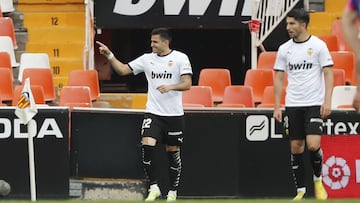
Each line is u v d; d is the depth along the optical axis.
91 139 41.38
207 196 41.75
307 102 36.72
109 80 62.91
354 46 22.16
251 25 56.12
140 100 54.62
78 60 57.03
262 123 41.78
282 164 41.91
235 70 65.06
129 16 58.06
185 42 65.56
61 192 41.09
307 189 41.88
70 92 49.25
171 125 38.62
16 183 40.81
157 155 41.19
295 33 36.72
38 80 52.09
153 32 38.56
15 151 40.75
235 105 48.16
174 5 58.06
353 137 41.72
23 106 38.84
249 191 41.91
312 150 36.72
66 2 58.56
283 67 37.34
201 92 48.25
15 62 56.19
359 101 23.17
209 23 58.06
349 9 22.16
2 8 58.72
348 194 41.66
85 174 41.44
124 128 41.47
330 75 36.53
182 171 41.66
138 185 41.53
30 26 58.38
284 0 57.03
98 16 58.00
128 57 64.81
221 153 41.78
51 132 40.88
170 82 38.47
